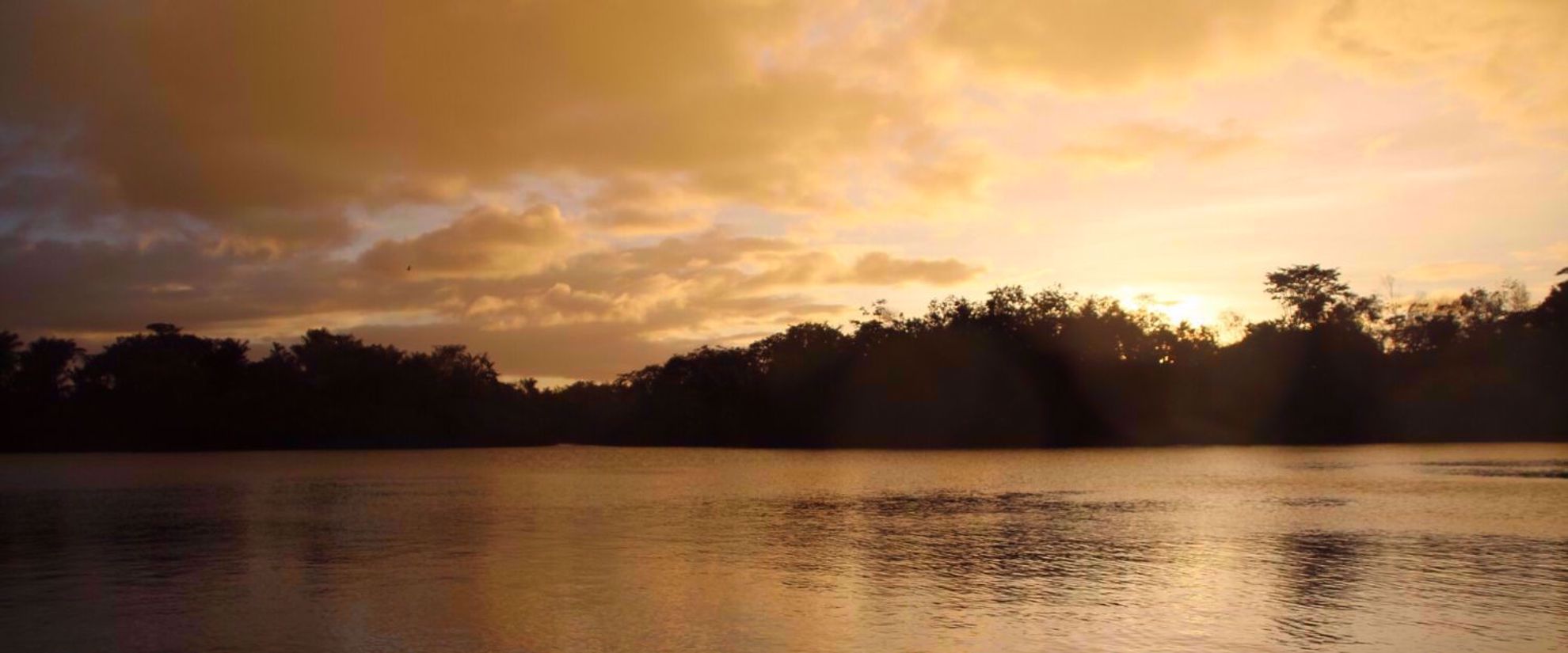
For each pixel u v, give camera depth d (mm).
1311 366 110812
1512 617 14172
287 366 136250
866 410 122312
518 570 18797
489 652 12461
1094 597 15836
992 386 115750
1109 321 116875
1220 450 88812
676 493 40438
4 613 14945
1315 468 54000
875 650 12508
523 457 99188
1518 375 104938
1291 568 18484
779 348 131500
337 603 15516
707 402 143625
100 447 121125
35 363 121250
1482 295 125125
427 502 36312
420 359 146125
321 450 131500
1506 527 24641
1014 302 120188
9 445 116875
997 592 16281
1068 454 82250
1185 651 12359
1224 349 118500
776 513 30703
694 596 16000
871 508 32188
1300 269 126312
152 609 15148
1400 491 36594
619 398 163750
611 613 14648
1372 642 12781
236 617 14516
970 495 37281
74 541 24156
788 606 15203
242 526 27328
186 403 123438
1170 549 21219
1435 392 108750
